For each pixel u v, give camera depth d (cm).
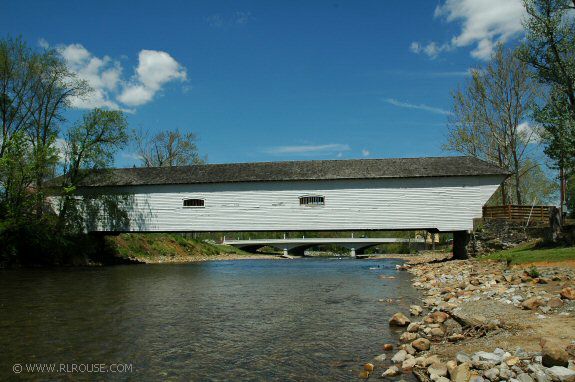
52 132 2980
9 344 830
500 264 1791
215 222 2889
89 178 3078
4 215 2589
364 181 2786
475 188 2717
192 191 2928
